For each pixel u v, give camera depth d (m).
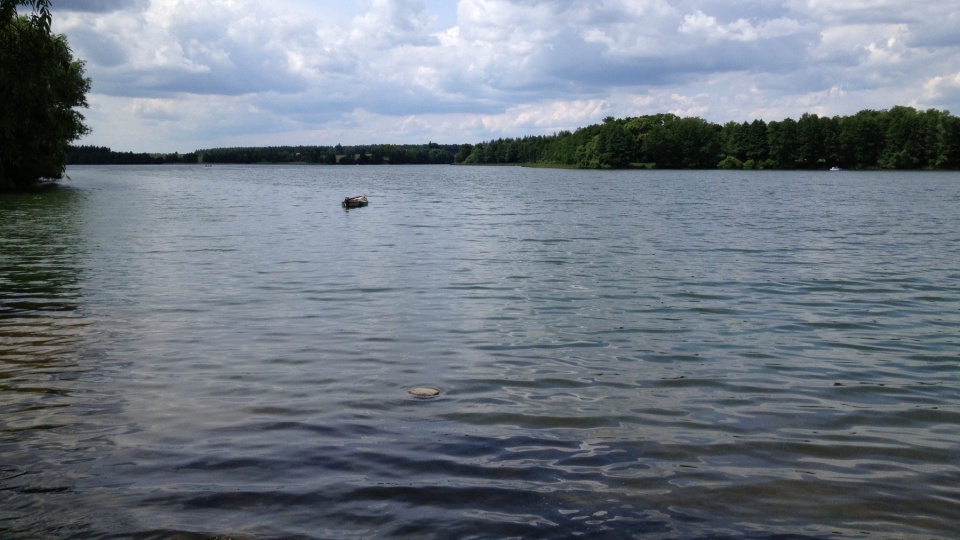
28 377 11.25
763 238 31.95
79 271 22.30
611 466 8.09
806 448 8.66
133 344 13.37
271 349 13.08
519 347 13.31
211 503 7.13
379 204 57.06
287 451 8.41
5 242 30.11
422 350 13.06
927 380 11.45
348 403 10.13
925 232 34.94
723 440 8.89
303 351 12.95
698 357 12.73
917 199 63.31
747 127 184.75
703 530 6.69
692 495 7.39
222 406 9.97
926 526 6.84
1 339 13.70
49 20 17.39
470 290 19.11
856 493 7.48
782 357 12.75
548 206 54.25
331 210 50.69
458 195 71.62
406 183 109.00
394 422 9.41
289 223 39.84
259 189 86.88
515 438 8.88
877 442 8.88
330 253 26.72
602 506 7.14
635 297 18.22
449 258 25.28
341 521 6.80
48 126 19.88
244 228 36.88
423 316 15.94
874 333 14.57
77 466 7.97
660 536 6.57
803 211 48.97
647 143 193.12
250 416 9.57
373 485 7.54
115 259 25.00
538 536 6.56
